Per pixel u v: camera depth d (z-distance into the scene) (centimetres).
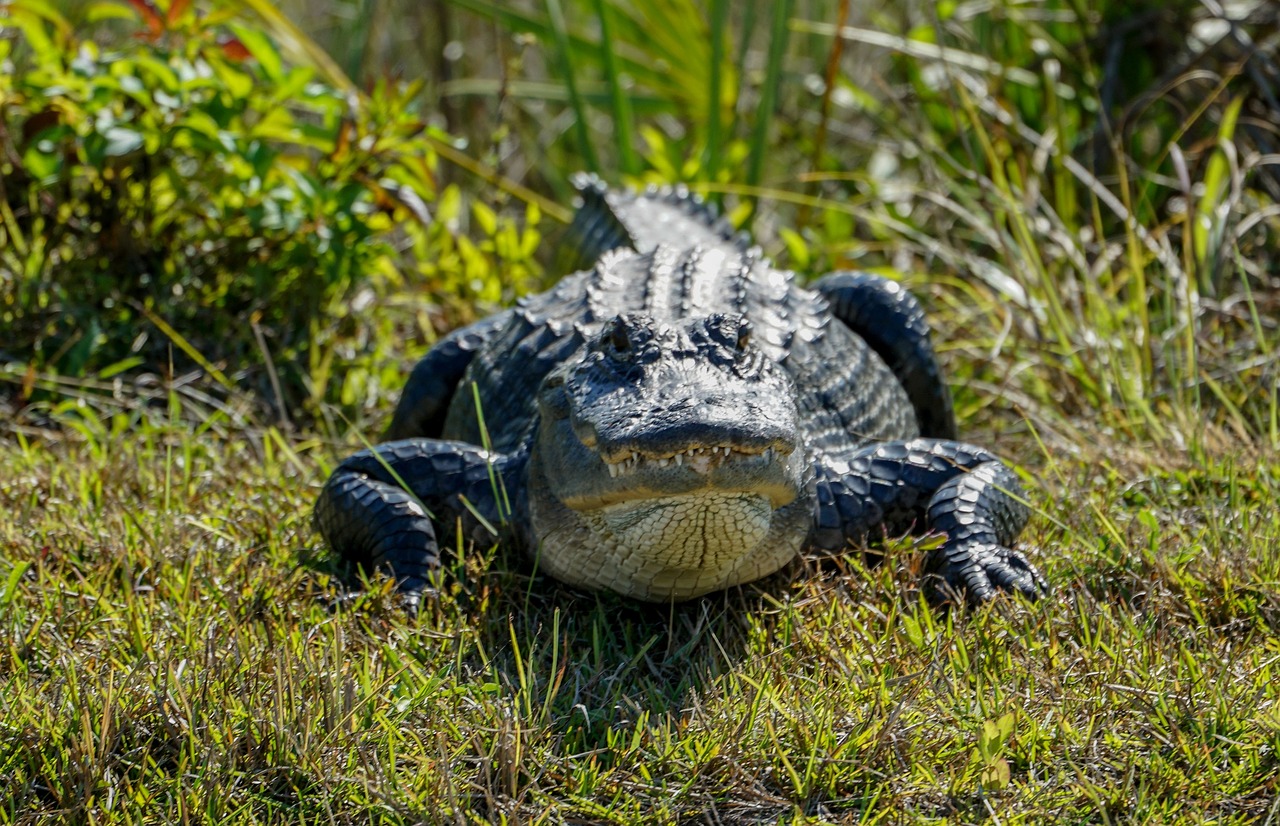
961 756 411
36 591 518
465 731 432
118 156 810
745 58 1155
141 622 487
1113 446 686
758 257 754
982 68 1044
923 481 581
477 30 1424
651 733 426
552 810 396
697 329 482
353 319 845
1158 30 1047
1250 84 973
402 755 418
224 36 1009
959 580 537
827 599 520
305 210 817
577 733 435
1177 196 1000
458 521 551
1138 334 785
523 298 718
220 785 396
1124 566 535
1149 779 397
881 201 1066
